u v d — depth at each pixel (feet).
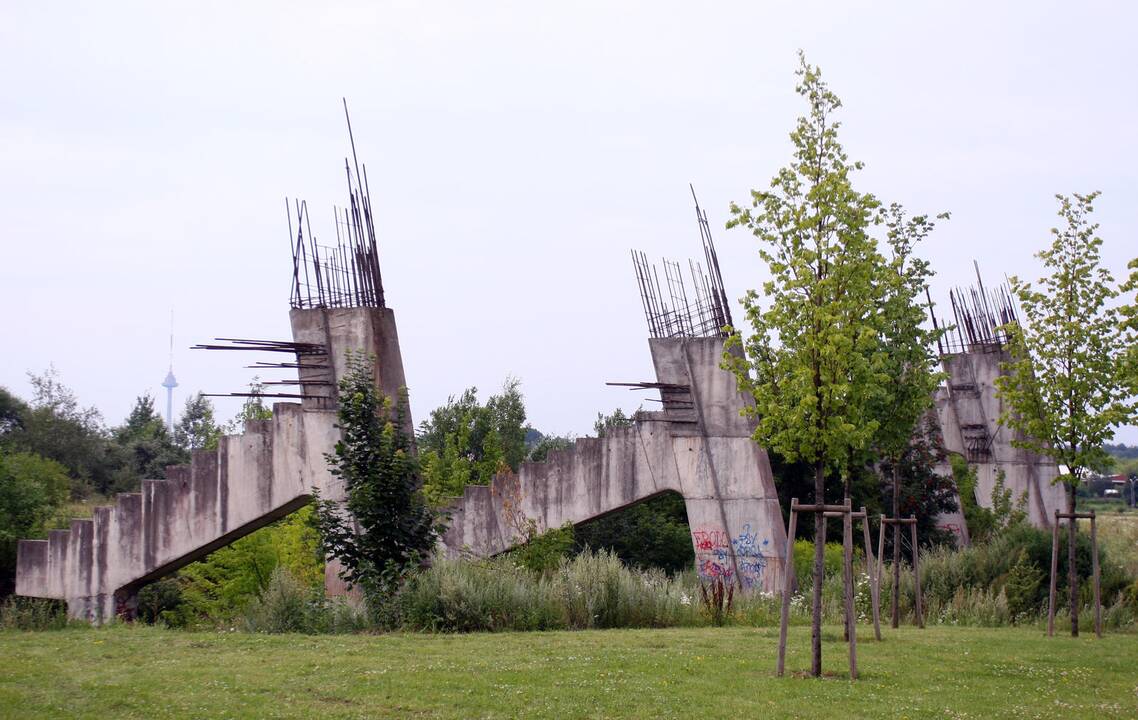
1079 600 89.81
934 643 62.23
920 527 132.46
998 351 156.56
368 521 70.54
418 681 45.65
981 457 156.04
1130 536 159.74
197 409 276.21
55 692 43.68
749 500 101.55
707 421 104.73
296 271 92.73
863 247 48.70
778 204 49.44
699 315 106.63
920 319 68.23
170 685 44.83
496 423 190.90
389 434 72.43
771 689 45.09
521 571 77.05
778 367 49.34
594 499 110.93
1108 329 66.85
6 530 116.47
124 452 222.69
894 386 67.05
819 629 48.70
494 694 43.24
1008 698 45.01
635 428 109.50
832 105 49.44
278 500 93.50
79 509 164.55
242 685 44.83
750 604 81.76
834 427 47.34
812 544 126.72
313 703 41.65
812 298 48.06
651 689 44.55
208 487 97.81
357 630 66.69
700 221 106.01
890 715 40.63
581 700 42.39
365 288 90.27
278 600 70.44
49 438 206.59
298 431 92.38
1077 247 67.62
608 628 71.20
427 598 67.77
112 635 62.54
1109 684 49.65
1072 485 70.18
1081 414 67.51
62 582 105.81
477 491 113.29
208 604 111.96
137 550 101.55
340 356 90.38
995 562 93.56
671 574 138.00
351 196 91.50
